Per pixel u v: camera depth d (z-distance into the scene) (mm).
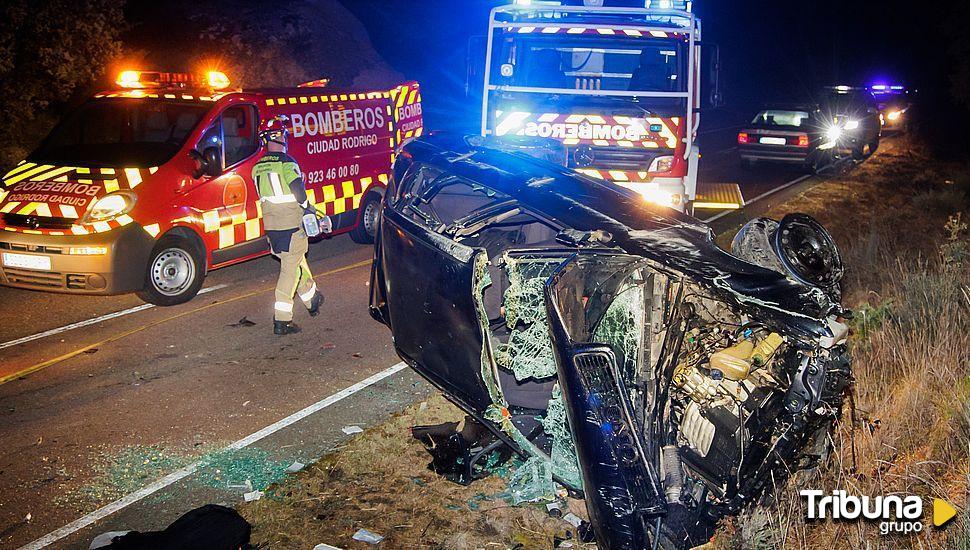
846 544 3932
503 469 4738
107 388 5977
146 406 5691
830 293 4254
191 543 3902
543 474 4422
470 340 4504
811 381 3777
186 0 18000
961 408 4918
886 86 27828
